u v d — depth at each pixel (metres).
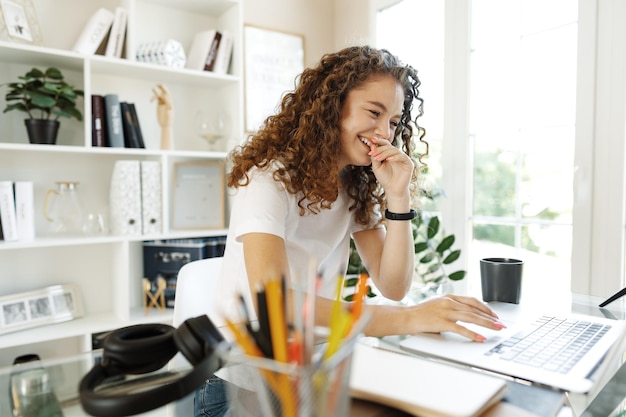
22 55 1.83
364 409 0.54
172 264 2.16
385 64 1.15
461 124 2.21
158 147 2.29
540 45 1.91
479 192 2.17
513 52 2.01
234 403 0.60
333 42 2.90
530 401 0.58
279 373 0.39
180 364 0.59
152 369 0.58
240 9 2.25
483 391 0.55
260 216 0.99
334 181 1.14
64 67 2.00
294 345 0.42
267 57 2.61
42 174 2.02
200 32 2.36
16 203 1.80
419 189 1.58
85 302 2.12
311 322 0.43
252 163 1.11
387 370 0.61
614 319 0.94
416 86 1.36
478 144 2.17
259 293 0.45
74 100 1.89
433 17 2.34
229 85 2.32
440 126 2.32
